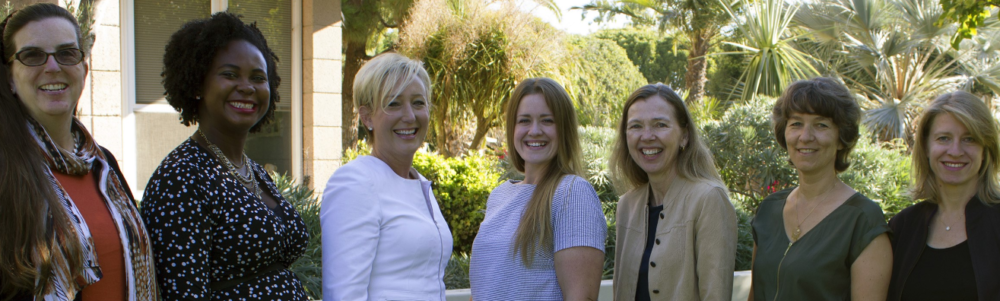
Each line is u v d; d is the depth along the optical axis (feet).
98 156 6.27
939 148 7.83
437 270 6.97
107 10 18.42
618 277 8.87
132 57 19.92
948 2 17.31
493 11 30.66
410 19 32.32
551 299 7.09
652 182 8.57
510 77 29.94
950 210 7.98
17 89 5.75
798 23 40.88
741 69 62.34
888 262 7.48
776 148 21.02
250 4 21.57
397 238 6.55
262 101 6.68
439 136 31.40
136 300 5.70
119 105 18.81
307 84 22.13
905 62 36.91
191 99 6.55
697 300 7.82
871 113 34.35
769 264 8.04
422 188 7.24
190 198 5.77
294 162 22.35
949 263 7.72
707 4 43.65
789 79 38.32
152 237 5.78
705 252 7.65
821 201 7.89
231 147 6.65
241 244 6.00
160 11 20.34
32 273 5.06
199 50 6.31
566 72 31.96
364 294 6.24
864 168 21.16
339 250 6.28
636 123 8.25
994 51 37.96
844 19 38.75
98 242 5.76
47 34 5.73
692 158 8.30
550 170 7.54
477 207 20.85
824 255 7.52
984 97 38.37
